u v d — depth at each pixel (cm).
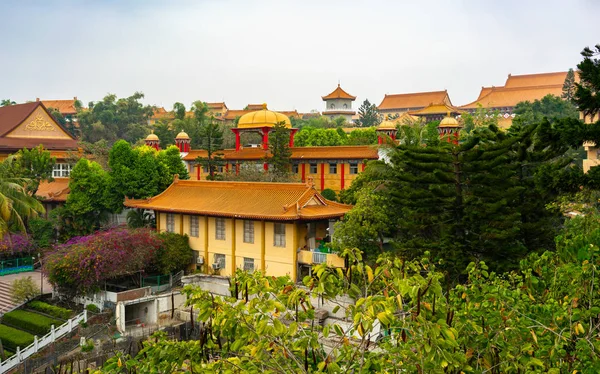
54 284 4125
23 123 7838
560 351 1078
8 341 3506
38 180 5981
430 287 977
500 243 3164
